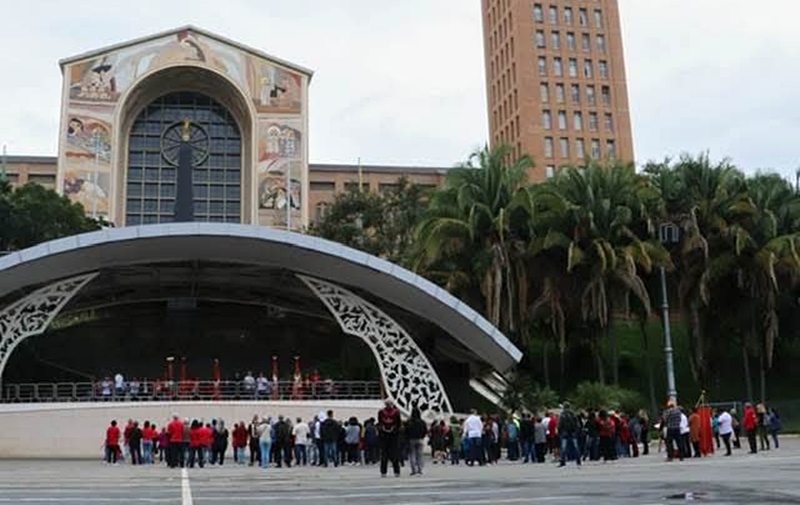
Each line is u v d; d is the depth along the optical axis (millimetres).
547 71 107375
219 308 52781
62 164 79688
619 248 45531
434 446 29750
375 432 28688
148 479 20531
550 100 106500
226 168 86188
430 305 37781
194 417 36719
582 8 110688
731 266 48469
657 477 17609
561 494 13742
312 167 106188
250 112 84000
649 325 61312
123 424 36219
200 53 83875
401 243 61281
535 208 47531
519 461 29578
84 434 35906
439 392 38250
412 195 63719
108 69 82562
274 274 42344
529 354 52562
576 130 106438
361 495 14414
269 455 28938
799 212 50875
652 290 50156
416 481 18484
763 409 30703
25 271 35500
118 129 81875
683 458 25172
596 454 27641
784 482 15289
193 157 85312
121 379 38625
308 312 50094
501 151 49688
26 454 35312
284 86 85375
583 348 53094
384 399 39125
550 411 36031
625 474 19078
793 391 54281
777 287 48969
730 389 54250
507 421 32719
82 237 35062
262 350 53000
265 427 28797
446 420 37438
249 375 41562
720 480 16094
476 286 46656
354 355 50562
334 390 41125
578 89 108000
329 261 37375
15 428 35500
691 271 49125
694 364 50500
